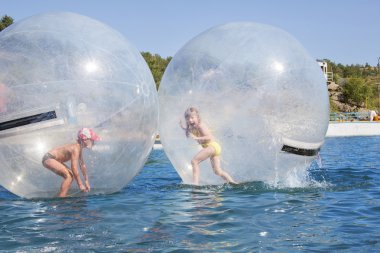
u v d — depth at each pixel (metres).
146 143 5.95
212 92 6.10
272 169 6.31
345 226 4.27
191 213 4.80
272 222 4.42
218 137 6.09
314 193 5.91
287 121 6.12
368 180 7.15
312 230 4.13
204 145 6.16
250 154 6.09
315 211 4.89
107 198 5.61
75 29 5.64
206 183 6.38
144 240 3.83
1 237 3.93
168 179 7.69
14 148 5.28
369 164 9.79
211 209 4.97
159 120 6.68
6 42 5.47
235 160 6.12
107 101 5.38
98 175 5.56
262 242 3.77
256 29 6.54
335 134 25.45
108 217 4.64
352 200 5.47
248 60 6.12
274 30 6.65
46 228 4.22
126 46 5.95
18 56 5.29
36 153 5.28
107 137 5.41
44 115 5.20
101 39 5.68
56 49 5.35
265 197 5.60
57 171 5.33
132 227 4.25
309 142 6.43
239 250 3.56
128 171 5.85
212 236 3.95
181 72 6.41
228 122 6.04
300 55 6.44
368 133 25.86
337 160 10.87
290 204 5.23
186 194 5.84
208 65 6.21
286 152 6.25
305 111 6.24
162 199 5.55
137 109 5.65
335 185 6.60
